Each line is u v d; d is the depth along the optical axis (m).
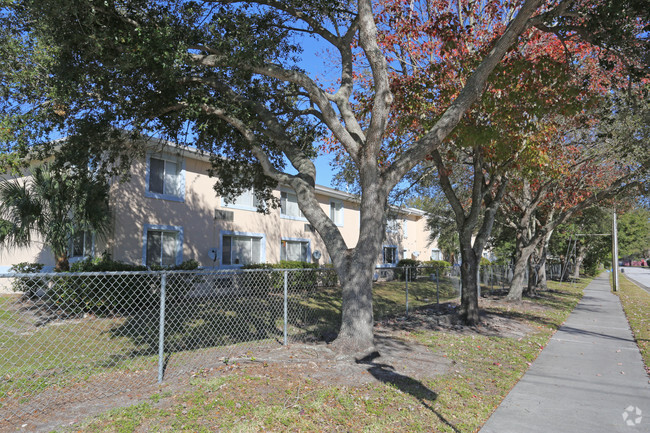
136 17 7.38
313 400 5.02
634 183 14.33
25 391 5.40
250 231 18.58
